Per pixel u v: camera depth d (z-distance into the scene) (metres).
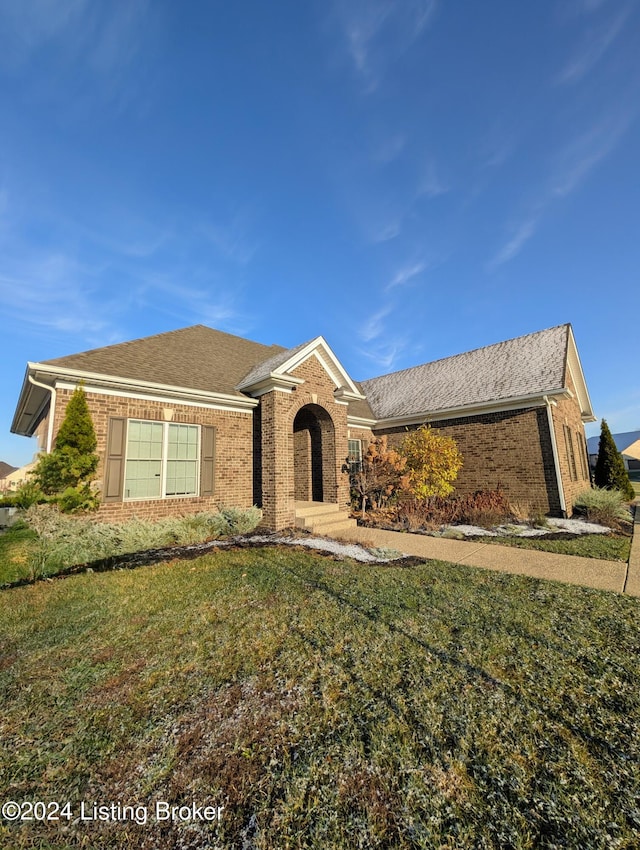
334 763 2.38
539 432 12.49
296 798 2.15
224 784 2.26
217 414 11.04
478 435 13.89
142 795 2.20
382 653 3.67
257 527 10.66
